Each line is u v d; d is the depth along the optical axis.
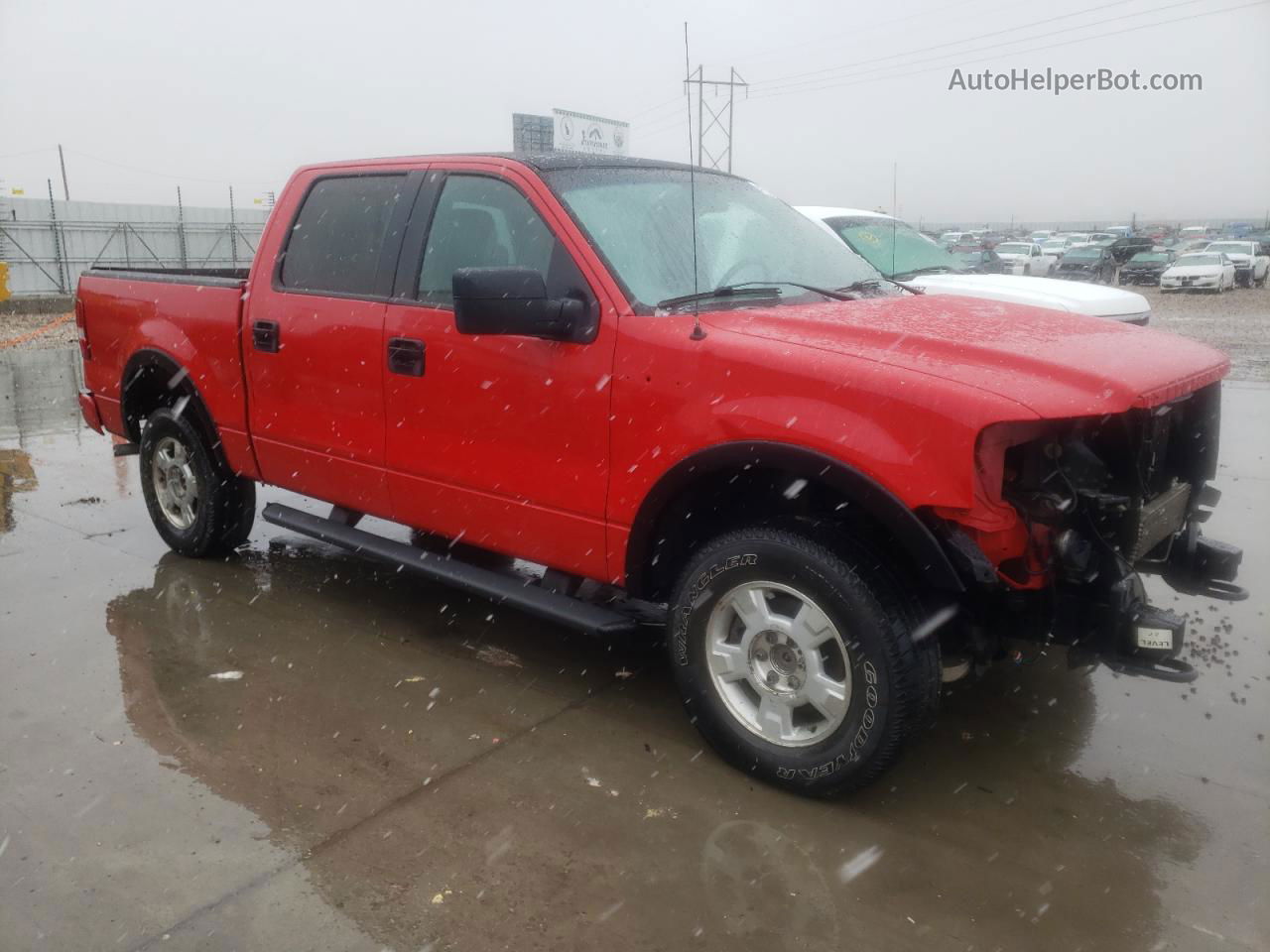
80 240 29.78
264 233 4.62
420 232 3.99
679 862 2.83
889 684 2.88
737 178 4.50
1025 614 3.08
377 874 2.76
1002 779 3.28
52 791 3.14
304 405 4.41
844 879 2.76
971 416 2.70
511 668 4.11
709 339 3.16
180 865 2.79
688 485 3.24
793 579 3.01
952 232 52.09
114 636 4.36
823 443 2.89
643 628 3.57
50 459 7.79
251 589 4.96
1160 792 3.20
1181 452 3.54
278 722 3.61
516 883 2.73
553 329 3.37
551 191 3.62
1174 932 2.56
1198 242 42.41
